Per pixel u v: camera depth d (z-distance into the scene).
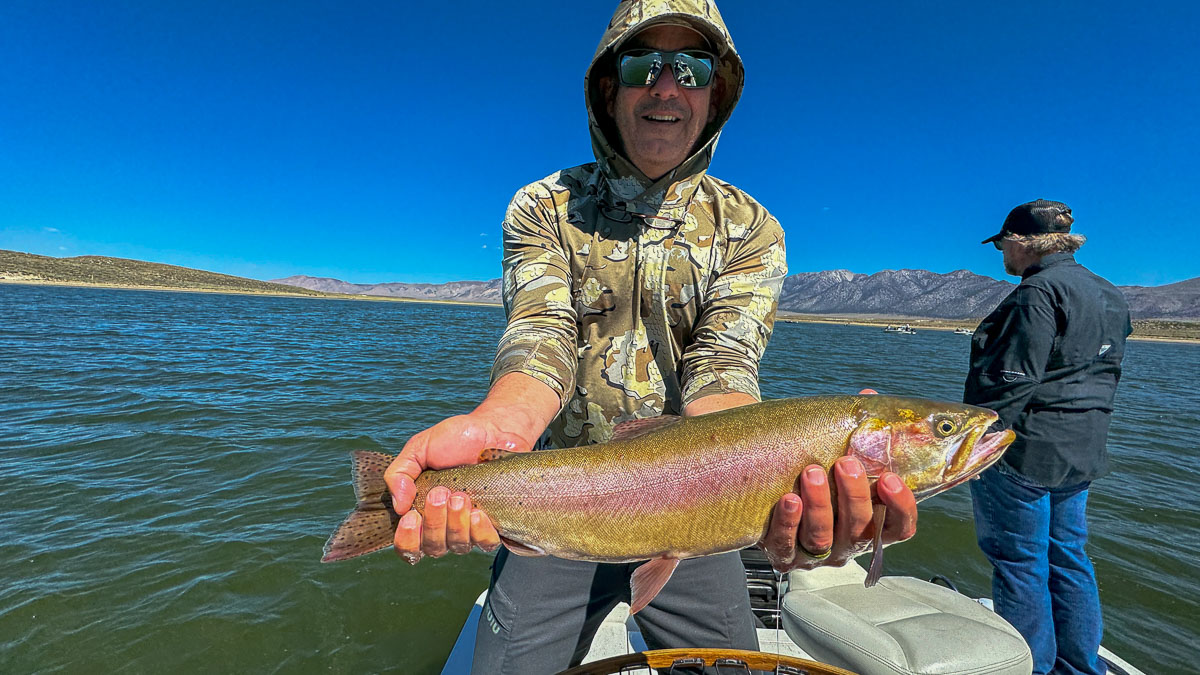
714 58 0.85
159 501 2.74
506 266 0.96
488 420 0.77
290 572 2.16
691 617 0.93
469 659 1.27
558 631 0.90
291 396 5.29
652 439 0.78
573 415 0.94
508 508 0.76
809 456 0.75
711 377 0.83
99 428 3.92
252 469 3.22
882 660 0.96
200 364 7.17
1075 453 1.24
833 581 1.23
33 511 2.59
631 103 0.85
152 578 2.09
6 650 1.73
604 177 0.92
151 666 1.70
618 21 0.85
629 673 1.15
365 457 0.79
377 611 1.98
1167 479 3.52
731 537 0.76
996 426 1.28
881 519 0.68
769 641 1.30
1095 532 2.66
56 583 2.04
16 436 3.69
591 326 0.92
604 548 0.77
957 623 1.04
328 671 1.71
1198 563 2.38
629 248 0.90
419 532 0.70
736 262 0.91
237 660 1.74
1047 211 1.32
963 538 2.60
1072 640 1.30
